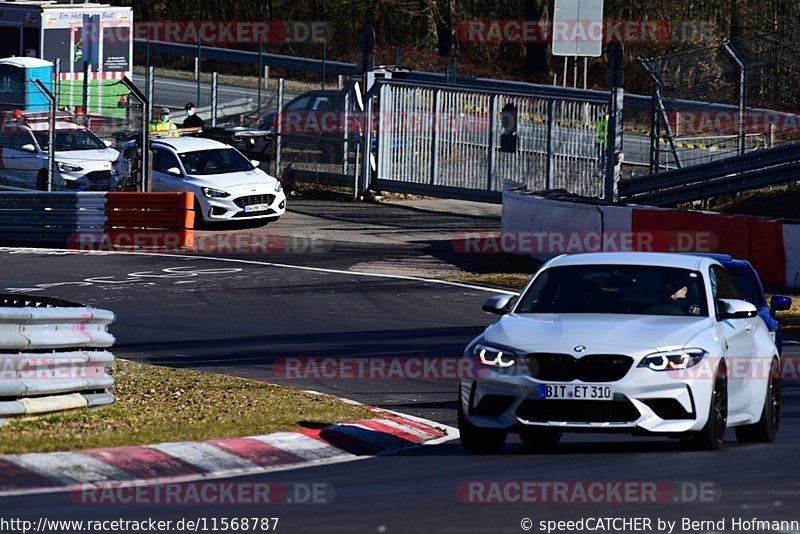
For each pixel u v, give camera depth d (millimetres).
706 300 40219
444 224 114375
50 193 103875
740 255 84438
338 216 117250
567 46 104062
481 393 37844
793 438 42969
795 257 82188
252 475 34375
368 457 38219
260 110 151625
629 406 36469
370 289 82500
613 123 102750
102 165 115375
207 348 62375
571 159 111750
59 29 142625
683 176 100375
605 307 40281
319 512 28609
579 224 92812
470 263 94938
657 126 103812
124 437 36688
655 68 104000
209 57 183375
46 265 91688
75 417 40000
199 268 90938
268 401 46156
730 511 28812
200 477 33875
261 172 113562
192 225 101375
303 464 36625
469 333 67312
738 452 38688
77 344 41031
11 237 105438
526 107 114938
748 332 41531
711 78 101875
